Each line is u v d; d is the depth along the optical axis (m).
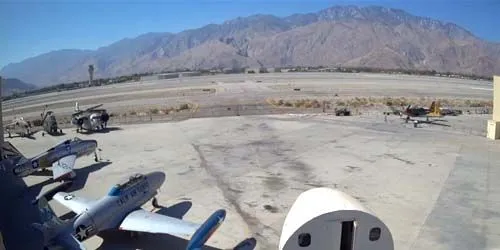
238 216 28.77
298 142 50.69
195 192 33.84
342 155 44.41
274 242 24.88
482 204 30.33
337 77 150.88
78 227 22.70
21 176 36.94
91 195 34.03
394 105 82.75
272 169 39.81
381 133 55.41
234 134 56.06
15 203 32.69
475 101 89.44
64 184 36.22
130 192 26.58
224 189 34.44
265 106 82.69
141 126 64.12
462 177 36.44
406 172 38.09
